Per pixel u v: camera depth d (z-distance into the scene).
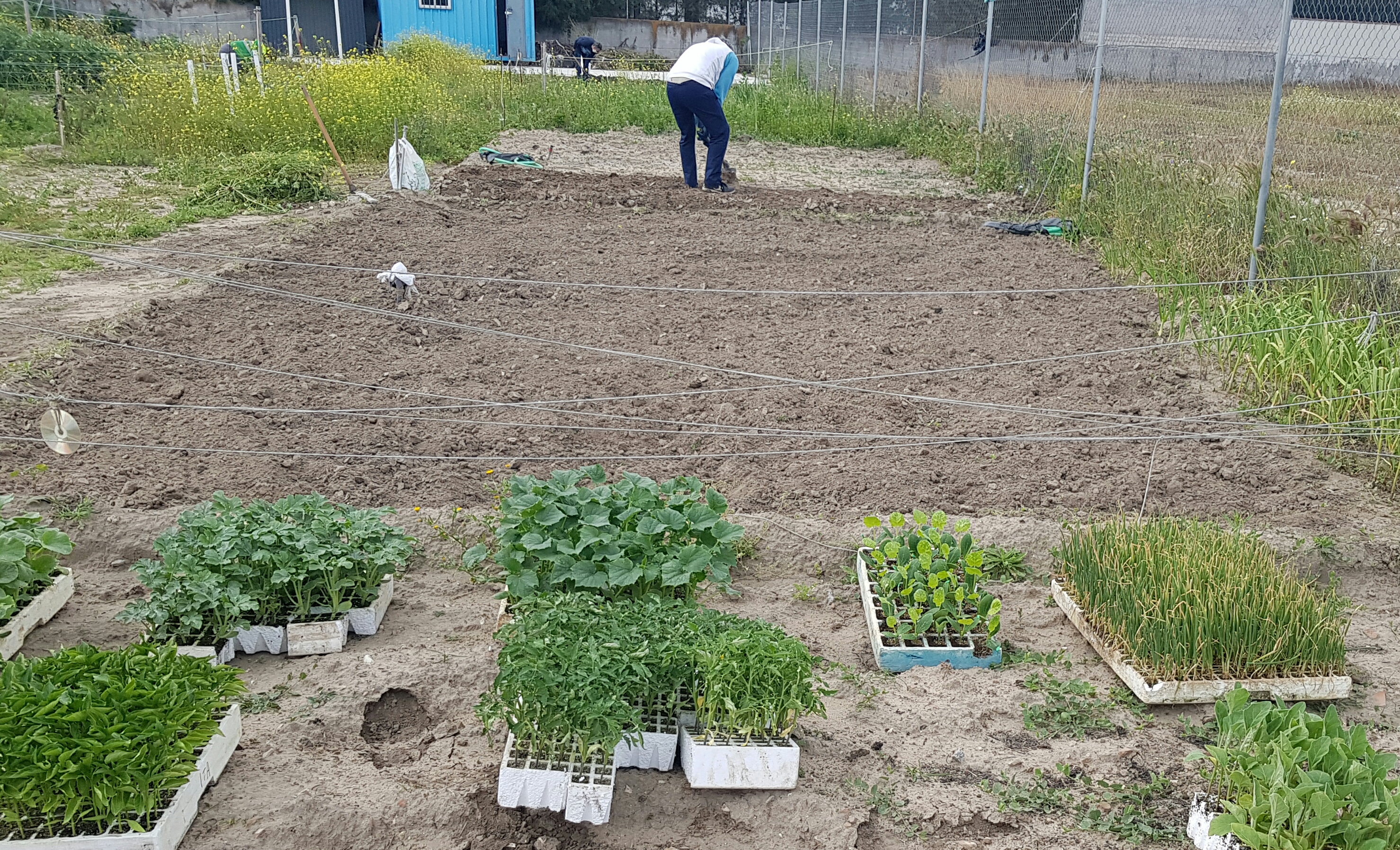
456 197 12.59
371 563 4.43
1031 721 4.00
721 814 3.51
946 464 6.08
